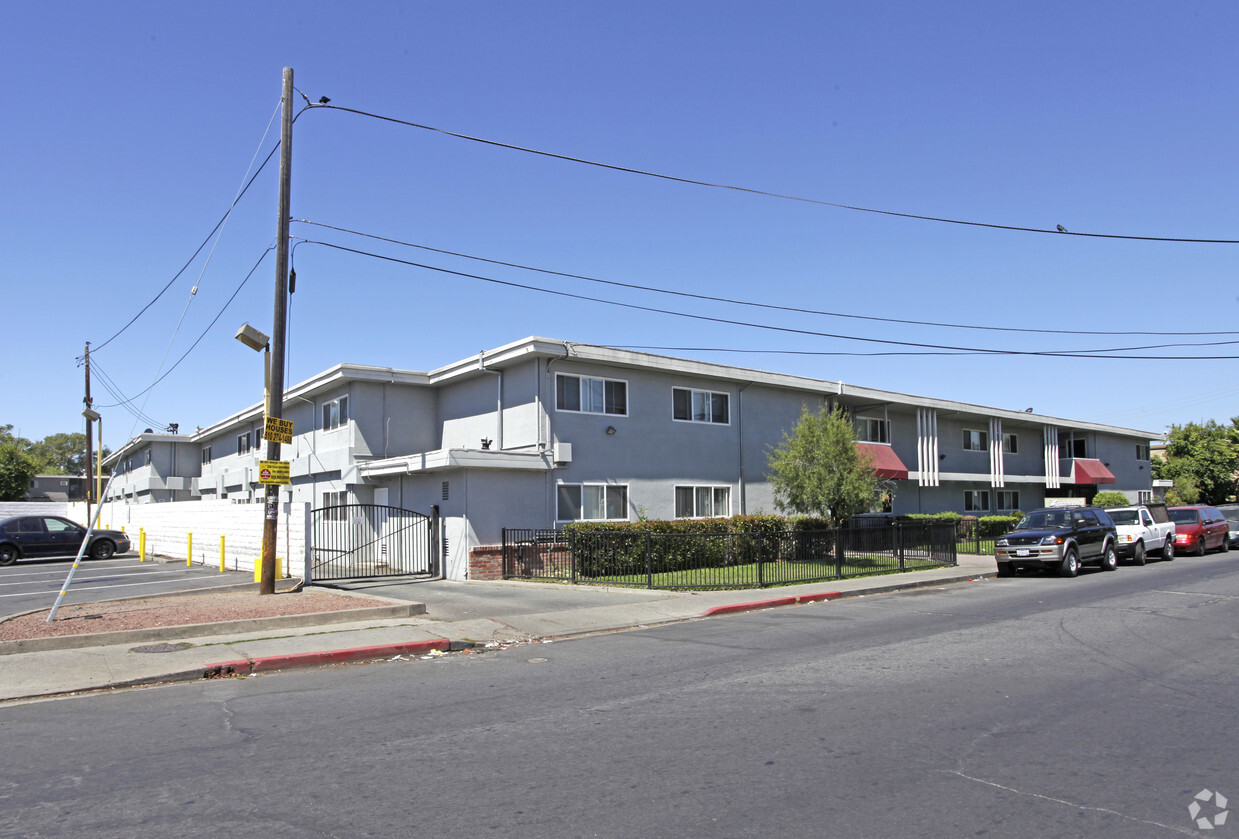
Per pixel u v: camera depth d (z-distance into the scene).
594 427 23.50
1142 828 4.76
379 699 8.45
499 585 19.08
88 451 34.12
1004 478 38.81
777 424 28.97
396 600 15.96
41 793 5.59
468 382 25.56
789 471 22.56
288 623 12.62
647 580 18.23
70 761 6.36
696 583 18.27
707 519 23.95
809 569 19.83
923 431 35.09
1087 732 6.77
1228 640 11.14
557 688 8.80
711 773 5.79
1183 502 51.09
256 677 9.86
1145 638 11.35
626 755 6.24
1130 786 5.47
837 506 22.33
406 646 11.35
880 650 10.74
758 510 25.77
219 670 9.95
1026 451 42.62
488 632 12.73
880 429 34.53
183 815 5.12
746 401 27.97
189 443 45.47
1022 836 4.66
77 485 74.12
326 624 12.95
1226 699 7.86
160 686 9.35
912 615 14.36
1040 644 10.98
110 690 9.15
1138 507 26.28
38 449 94.69
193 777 5.89
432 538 21.69
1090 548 22.30
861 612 14.97
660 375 25.41
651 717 7.41
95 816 5.13
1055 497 45.41
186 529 28.03
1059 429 44.34
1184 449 54.22
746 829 4.77
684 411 26.03
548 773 5.84
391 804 5.26
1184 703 7.70
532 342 21.86
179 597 15.77
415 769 5.99
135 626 11.82
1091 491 46.38
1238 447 53.34
